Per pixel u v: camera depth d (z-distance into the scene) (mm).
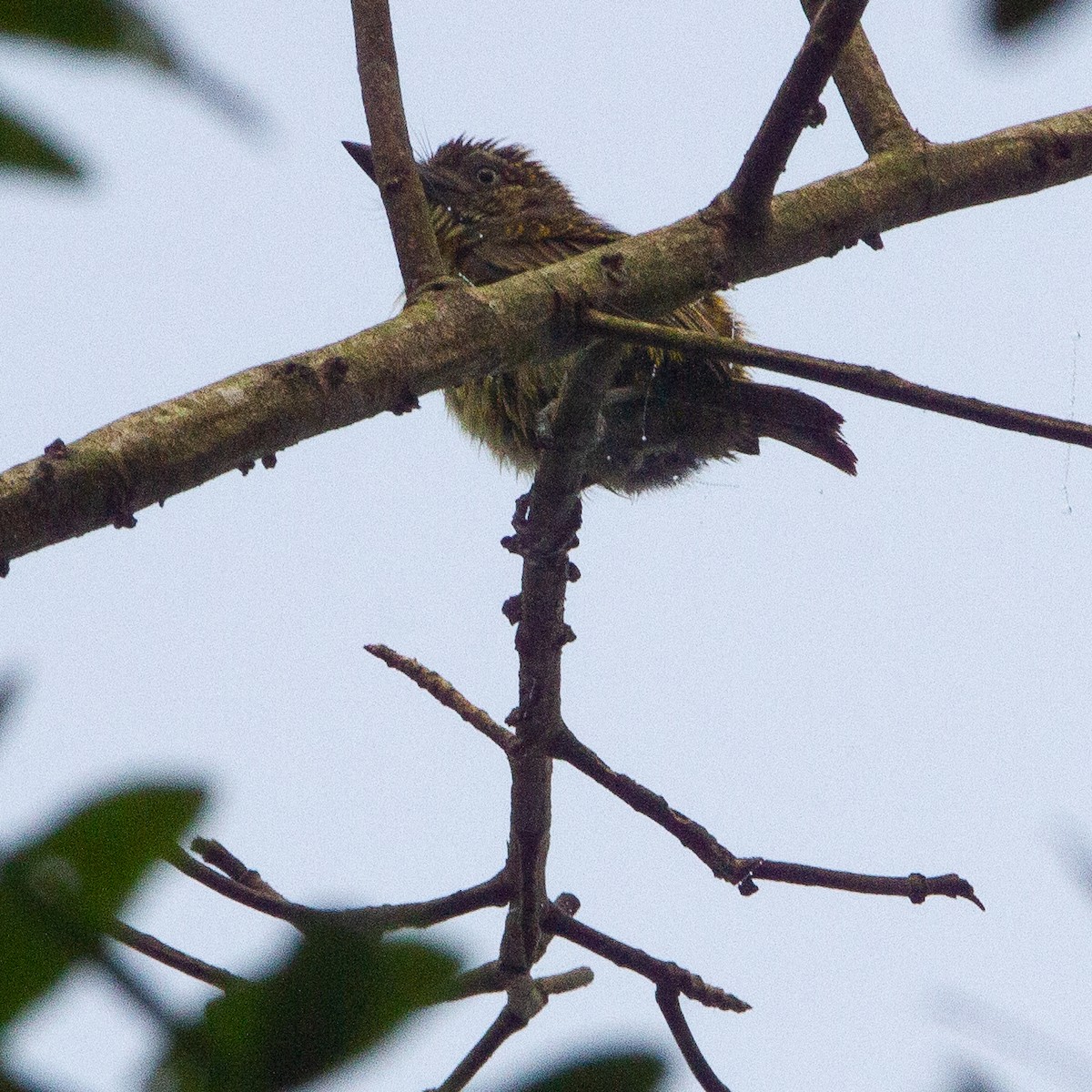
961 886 6980
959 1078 2250
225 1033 1625
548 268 6082
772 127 6039
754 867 7086
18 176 1514
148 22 1452
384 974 1659
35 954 1513
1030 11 1456
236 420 4992
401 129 6426
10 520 4477
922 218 6883
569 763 7203
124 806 1505
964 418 5414
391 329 5586
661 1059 1647
